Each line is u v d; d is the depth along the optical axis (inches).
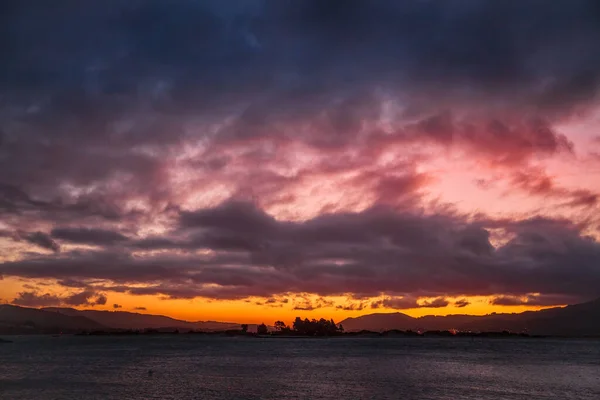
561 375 4087.1
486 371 4436.5
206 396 2770.7
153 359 6048.2
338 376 3885.3
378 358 6358.3
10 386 3193.9
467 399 2723.9
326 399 2684.5
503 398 2773.1
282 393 2888.8
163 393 2866.6
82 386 3186.5
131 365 5029.5
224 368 4648.1
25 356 6712.6
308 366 4923.7
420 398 2741.1
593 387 3272.6
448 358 6456.7
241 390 3006.9
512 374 4156.0
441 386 3257.9
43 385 3238.2
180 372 4207.7
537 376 3988.7
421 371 4382.4
